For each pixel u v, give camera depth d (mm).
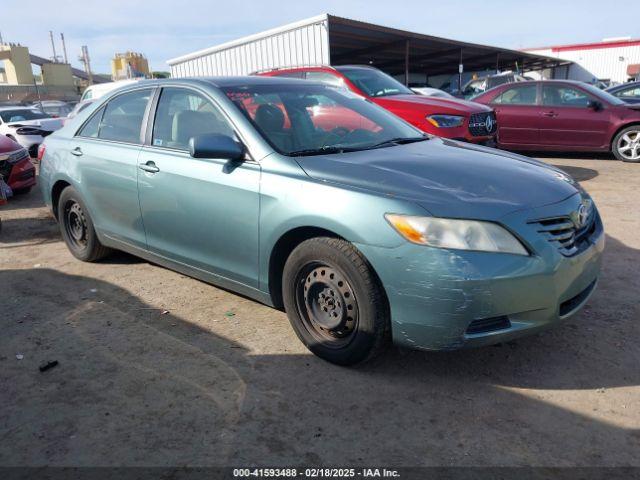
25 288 4547
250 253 3404
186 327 3717
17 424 2709
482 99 10898
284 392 2920
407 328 2770
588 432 2541
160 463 2410
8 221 7020
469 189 2904
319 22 13438
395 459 2400
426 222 2668
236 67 16047
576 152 11375
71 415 2768
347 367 3131
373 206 2799
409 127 4312
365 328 2908
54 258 5348
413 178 3000
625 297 3955
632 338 3373
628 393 2830
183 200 3744
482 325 2713
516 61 30000
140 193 4094
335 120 3951
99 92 12984
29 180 8508
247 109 3627
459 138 7309
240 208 3381
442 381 2986
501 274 2633
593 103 9883
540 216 2814
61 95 45000
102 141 4570
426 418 2674
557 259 2781
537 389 2891
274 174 3229
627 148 9789
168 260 4098
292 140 3537
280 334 3572
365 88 8289
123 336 3613
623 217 6059
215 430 2623
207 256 3732
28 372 3189
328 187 2984
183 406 2818
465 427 2600
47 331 3719
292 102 3912
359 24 14781
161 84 4211
